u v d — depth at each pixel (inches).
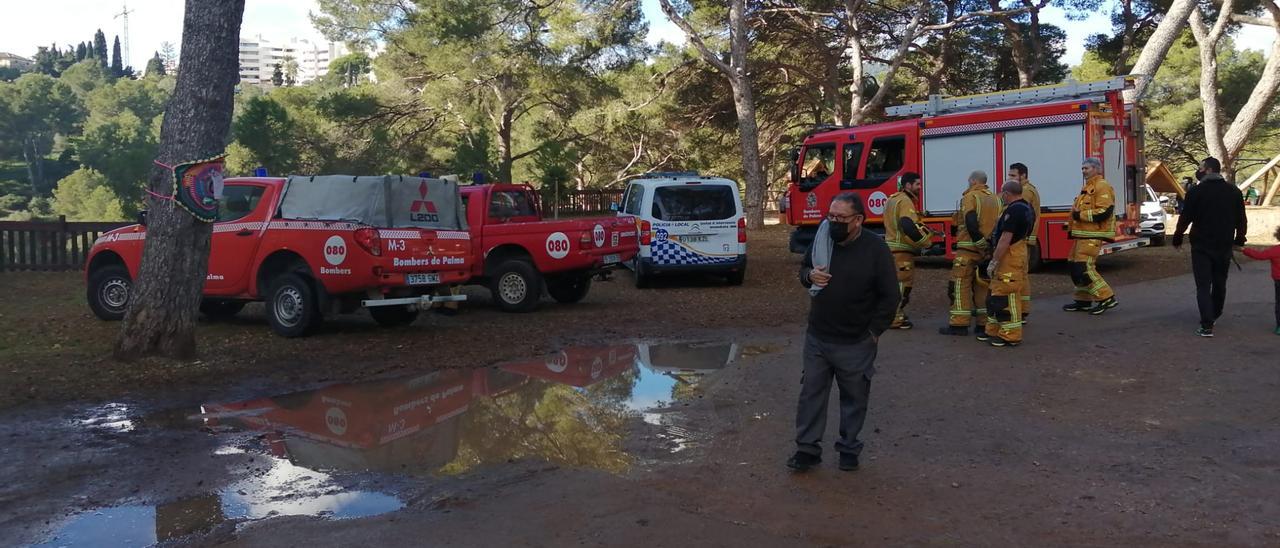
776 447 233.1
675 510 188.7
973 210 368.8
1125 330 369.7
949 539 171.6
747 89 1120.8
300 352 374.0
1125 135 589.3
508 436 248.4
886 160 657.6
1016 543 169.0
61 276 677.9
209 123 345.4
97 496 201.2
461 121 1387.8
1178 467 208.1
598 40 1296.8
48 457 230.4
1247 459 211.3
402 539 174.1
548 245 493.4
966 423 250.4
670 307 505.7
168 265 346.3
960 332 379.6
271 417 271.7
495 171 1117.1
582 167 1820.9
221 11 342.3
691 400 286.8
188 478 213.5
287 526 181.6
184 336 352.2
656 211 582.2
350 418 270.1
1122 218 579.2
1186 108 1553.9
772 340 397.4
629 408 278.5
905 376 307.6
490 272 497.4
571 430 254.1
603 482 207.5
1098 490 195.8
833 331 208.1
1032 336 368.5
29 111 4242.1
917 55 1430.9
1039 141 579.5
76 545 173.3
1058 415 254.5
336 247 392.2
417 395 301.0
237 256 415.5
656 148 1706.4
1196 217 343.6
